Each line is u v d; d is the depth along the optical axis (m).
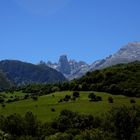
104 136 129.75
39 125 165.25
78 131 158.38
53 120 176.12
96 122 170.62
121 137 141.00
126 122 142.50
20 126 153.38
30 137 142.88
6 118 156.12
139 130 138.00
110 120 146.50
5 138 133.25
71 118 173.88
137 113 149.25
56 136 143.00
